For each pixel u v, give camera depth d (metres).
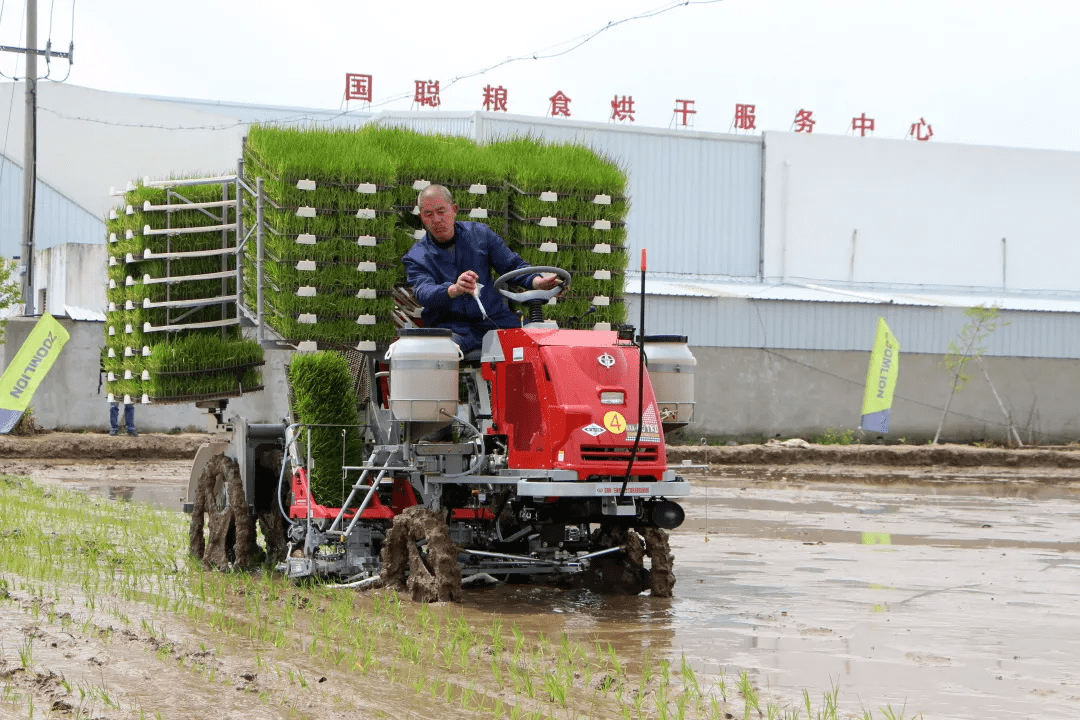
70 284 44.94
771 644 9.56
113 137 54.28
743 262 53.41
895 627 10.39
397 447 11.59
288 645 9.14
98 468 30.97
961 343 44.62
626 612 10.98
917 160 55.97
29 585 11.66
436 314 12.06
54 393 36.03
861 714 7.40
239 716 7.10
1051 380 45.50
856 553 15.99
